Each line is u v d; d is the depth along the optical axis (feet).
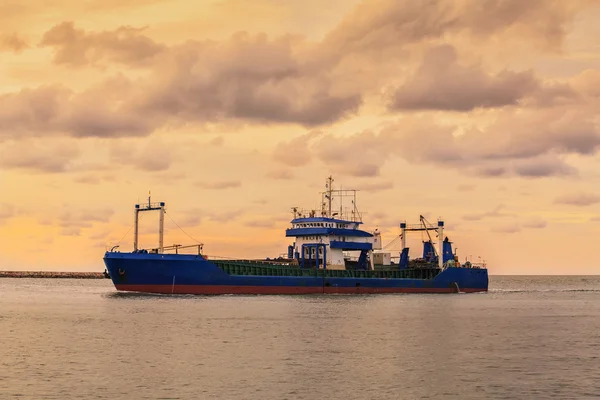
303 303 449.48
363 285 565.53
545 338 300.61
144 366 223.71
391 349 262.67
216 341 276.21
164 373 213.46
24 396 185.68
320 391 193.67
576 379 211.41
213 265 493.36
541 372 221.46
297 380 205.98
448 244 638.94
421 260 643.45
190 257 484.33
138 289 484.74
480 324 353.10
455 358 244.83
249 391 192.65
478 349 265.95
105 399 183.01
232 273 504.43
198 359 236.22
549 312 444.96
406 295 563.89
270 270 526.16
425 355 250.37
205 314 371.97
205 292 492.95
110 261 476.13
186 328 313.73
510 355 252.62
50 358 237.45
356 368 224.33
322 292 542.16
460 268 627.05
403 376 213.46
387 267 637.30
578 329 336.70
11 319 355.77
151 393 189.37
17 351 251.60
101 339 280.51
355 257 627.87
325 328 319.68
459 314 406.00
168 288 485.97
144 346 263.08
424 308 438.40
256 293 510.17
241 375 211.61
